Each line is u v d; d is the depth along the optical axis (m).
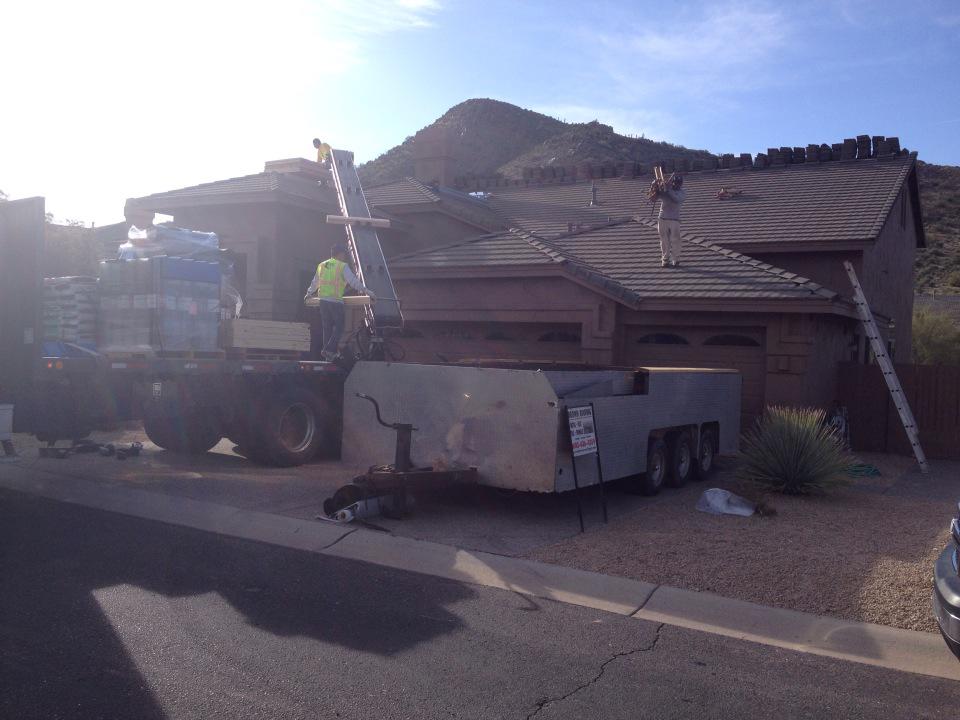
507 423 9.56
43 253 11.15
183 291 11.26
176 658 5.47
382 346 13.60
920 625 6.53
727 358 15.45
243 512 9.47
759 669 5.75
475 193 27.61
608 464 10.21
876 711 5.13
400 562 7.98
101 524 8.90
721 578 7.58
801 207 19.81
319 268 13.38
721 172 24.36
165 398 11.62
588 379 10.17
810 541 8.87
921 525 9.78
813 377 15.19
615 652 5.95
